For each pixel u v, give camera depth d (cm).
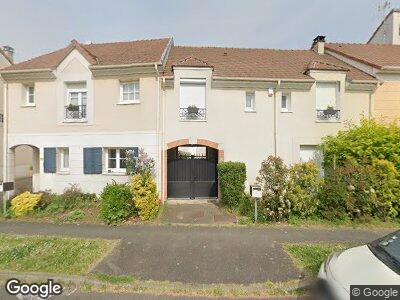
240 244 604
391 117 1180
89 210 909
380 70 1173
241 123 1112
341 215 771
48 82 1132
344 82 1145
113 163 1130
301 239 637
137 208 813
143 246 595
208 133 1096
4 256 538
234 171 931
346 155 881
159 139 1059
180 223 778
